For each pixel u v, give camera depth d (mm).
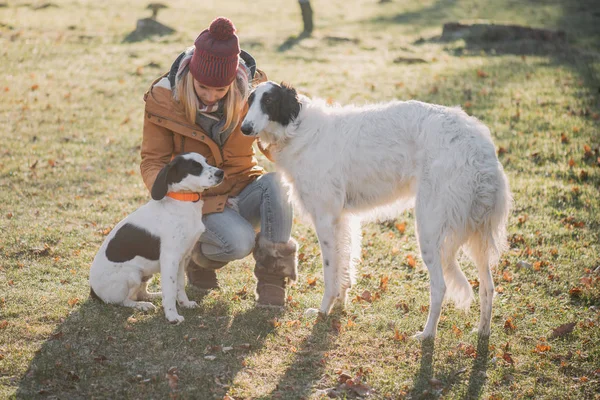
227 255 4375
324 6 22141
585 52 14023
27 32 15648
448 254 3980
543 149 7871
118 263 4141
